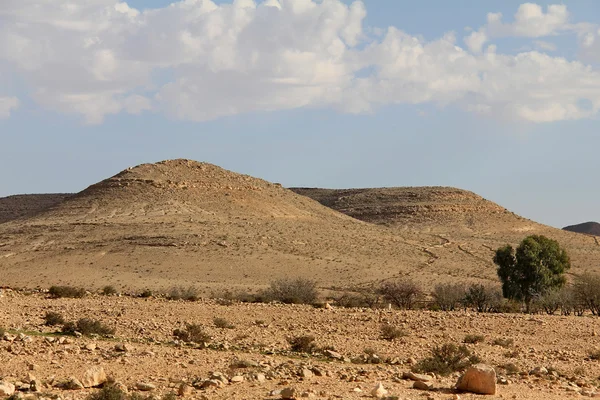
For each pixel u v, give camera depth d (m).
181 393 17.67
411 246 141.88
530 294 76.38
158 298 53.75
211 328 33.94
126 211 148.25
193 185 163.62
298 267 113.25
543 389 20.39
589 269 126.94
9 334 26.28
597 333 36.75
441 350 27.20
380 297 76.50
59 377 19.70
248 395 17.83
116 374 20.39
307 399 17.16
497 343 32.81
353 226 160.12
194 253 117.56
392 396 17.12
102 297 49.81
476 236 187.38
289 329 34.91
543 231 199.12
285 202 170.88
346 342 31.08
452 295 68.25
